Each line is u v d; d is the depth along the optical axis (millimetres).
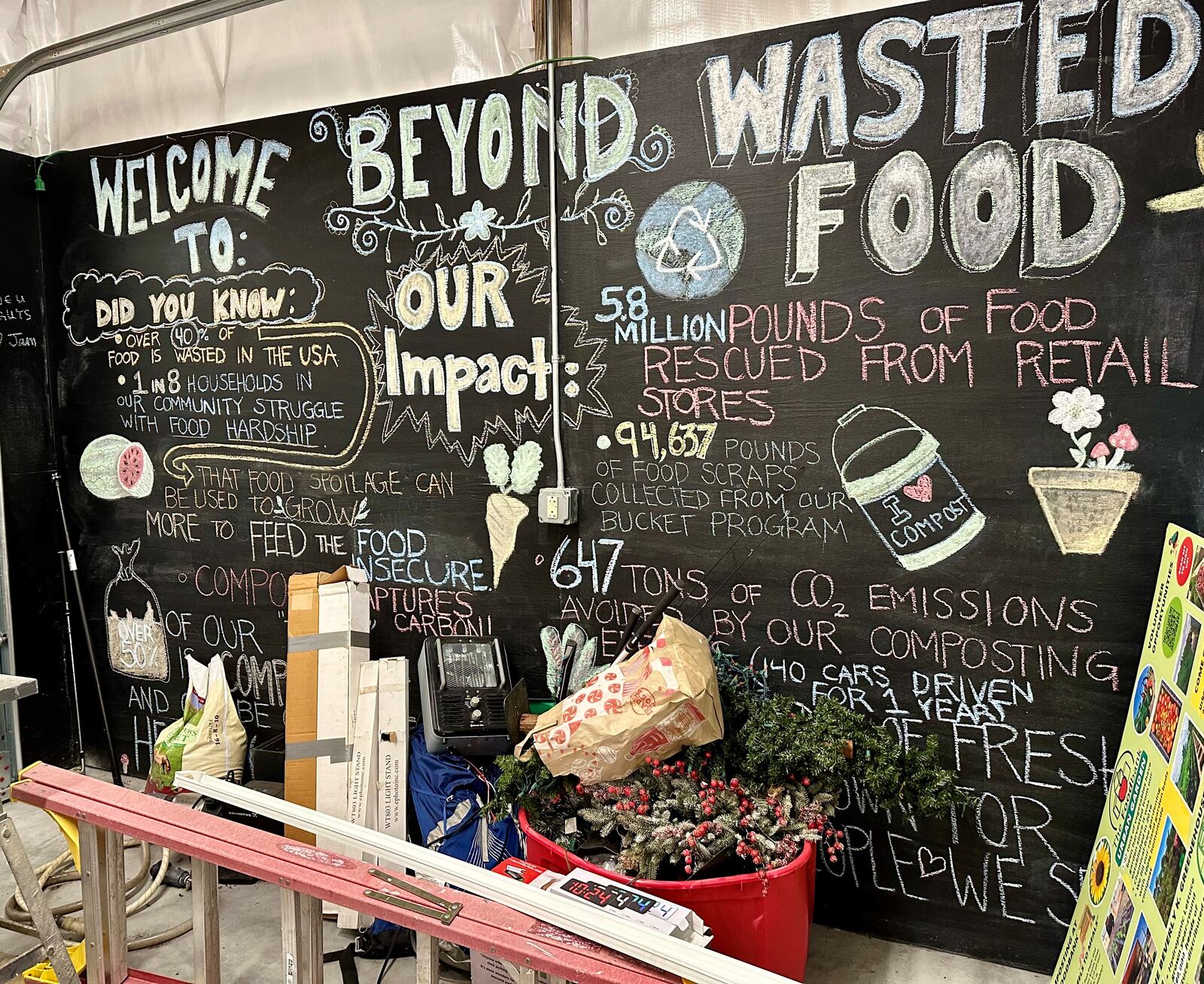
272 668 3455
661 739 2143
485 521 2992
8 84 3326
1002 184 2236
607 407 2764
